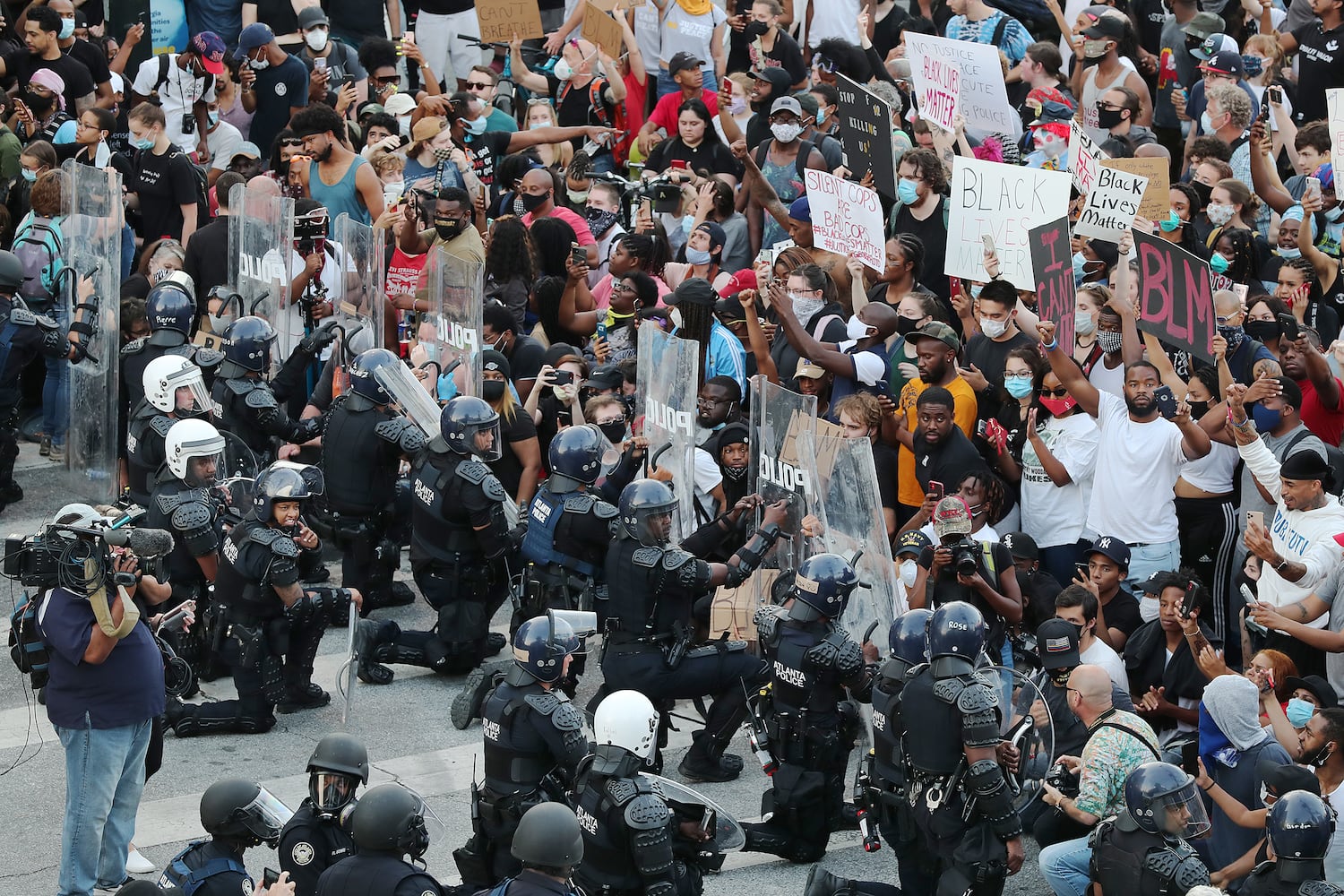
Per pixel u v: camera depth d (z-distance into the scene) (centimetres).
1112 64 4928
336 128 4291
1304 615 2927
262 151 5062
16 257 3819
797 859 2736
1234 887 2448
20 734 3136
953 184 3734
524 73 5378
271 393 3638
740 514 3144
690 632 2872
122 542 2423
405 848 2050
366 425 3419
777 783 2683
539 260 4219
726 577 2912
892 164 4088
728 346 3653
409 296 4125
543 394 3819
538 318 4172
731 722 2947
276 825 2195
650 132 4944
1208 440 3200
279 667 3105
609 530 3011
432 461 3216
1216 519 3250
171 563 3216
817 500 3020
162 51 5256
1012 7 5709
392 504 3509
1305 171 4300
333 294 3972
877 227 3722
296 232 3909
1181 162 5203
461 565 3253
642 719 2269
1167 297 3238
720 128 4962
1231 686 2469
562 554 3045
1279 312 3397
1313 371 3319
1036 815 2734
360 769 2180
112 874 2589
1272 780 2314
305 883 2152
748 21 5178
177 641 3206
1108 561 3109
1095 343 3525
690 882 2406
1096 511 3291
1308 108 5094
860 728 2831
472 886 2438
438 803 2883
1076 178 3872
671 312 3612
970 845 2350
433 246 4016
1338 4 4975
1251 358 3378
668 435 3272
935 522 2914
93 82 5097
